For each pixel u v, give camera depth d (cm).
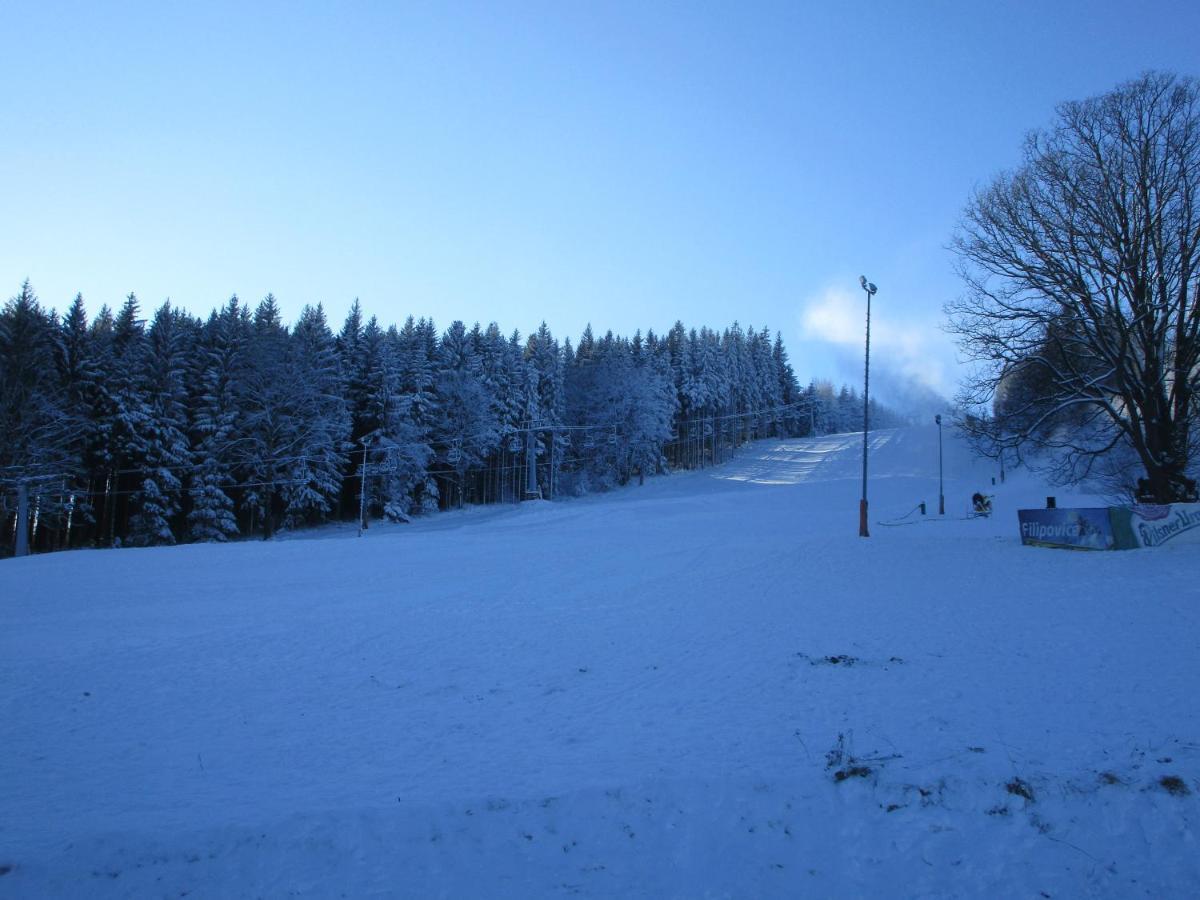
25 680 1166
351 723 912
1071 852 485
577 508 5659
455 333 8131
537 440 8381
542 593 1883
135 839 513
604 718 867
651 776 607
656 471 9906
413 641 1388
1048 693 856
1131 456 3300
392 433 6638
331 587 2117
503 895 462
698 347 10869
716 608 1594
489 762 715
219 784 696
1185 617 1277
